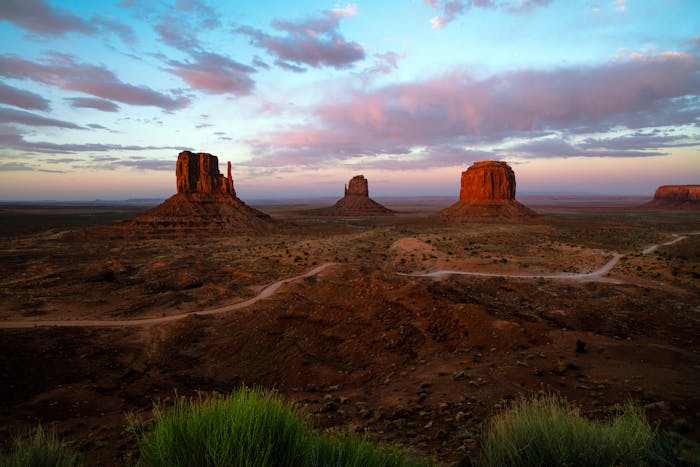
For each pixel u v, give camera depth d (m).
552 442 5.52
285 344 26.78
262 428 4.25
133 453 10.74
